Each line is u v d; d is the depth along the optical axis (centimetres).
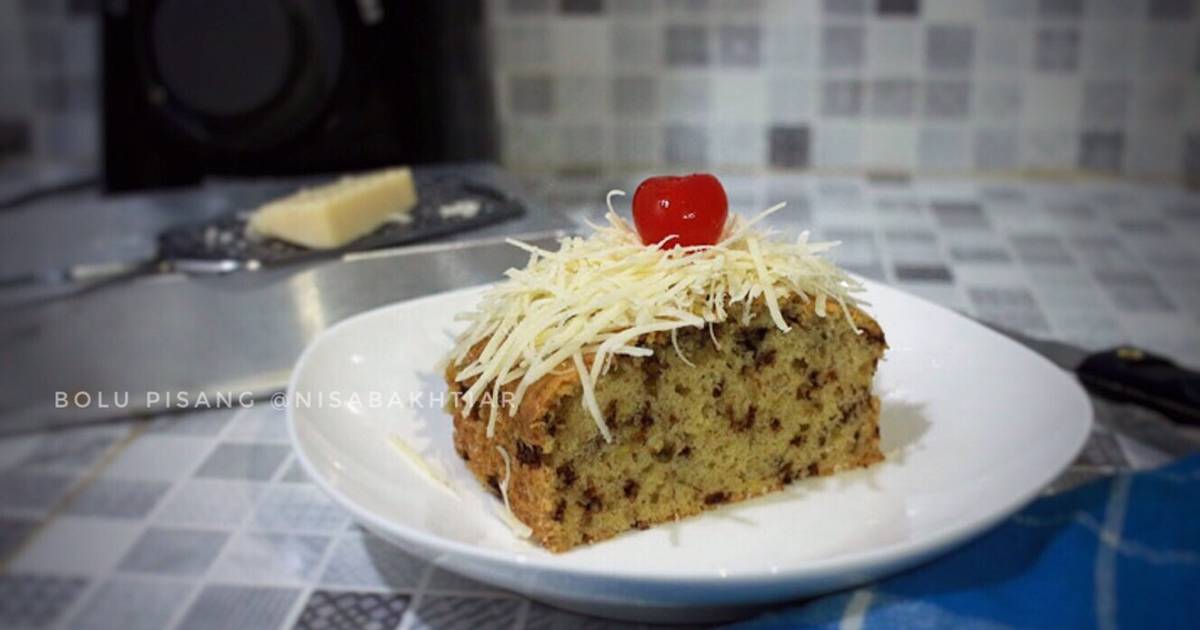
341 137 49
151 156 50
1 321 34
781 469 26
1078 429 25
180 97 48
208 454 29
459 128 56
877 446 27
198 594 24
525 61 55
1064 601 21
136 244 44
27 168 57
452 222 38
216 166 50
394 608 23
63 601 23
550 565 21
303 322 34
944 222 49
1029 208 51
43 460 29
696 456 25
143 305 34
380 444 28
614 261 26
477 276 35
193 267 34
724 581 21
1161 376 30
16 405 31
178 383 32
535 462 24
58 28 56
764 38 54
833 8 53
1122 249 45
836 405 26
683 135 56
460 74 55
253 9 47
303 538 26
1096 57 53
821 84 54
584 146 57
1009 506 22
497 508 26
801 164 56
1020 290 40
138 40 48
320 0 47
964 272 42
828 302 26
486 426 25
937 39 53
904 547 21
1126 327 37
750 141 56
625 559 24
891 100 54
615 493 25
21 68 57
